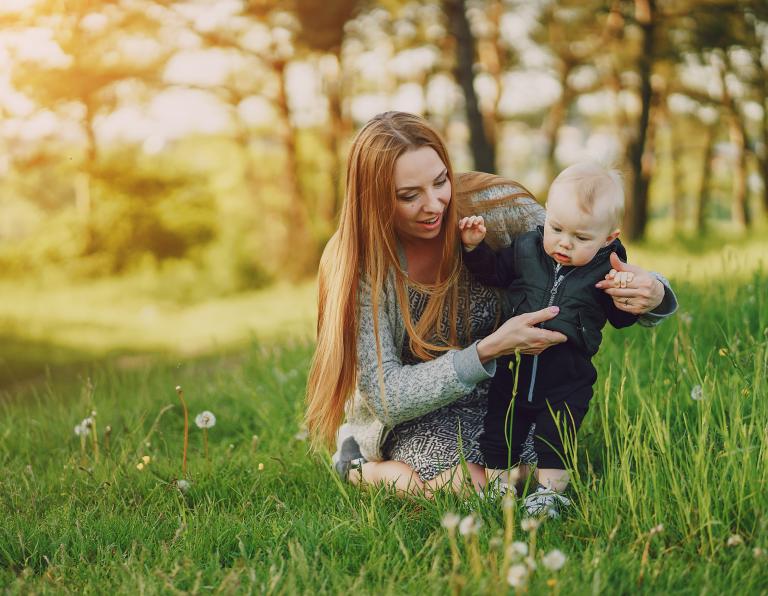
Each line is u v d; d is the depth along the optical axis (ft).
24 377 30.86
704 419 7.57
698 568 6.52
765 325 11.23
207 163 81.87
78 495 9.73
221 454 11.22
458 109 73.46
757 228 47.29
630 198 58.59
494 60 68.80
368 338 8.91
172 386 16.75
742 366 9.34
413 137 8.25
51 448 12.76
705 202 86.43
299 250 67.62
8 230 85.81
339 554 7.55
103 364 31.73
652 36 50.80
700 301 13.50
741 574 6.42
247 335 34.78
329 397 9.08
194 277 74.23
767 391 8.22
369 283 8.88
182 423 13.78
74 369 31.91
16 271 80.69
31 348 39.68
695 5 48.11
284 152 67.36
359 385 9.04
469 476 8.10
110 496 9.37
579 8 58.80
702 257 31.37
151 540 8.05
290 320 38.96
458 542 7.34
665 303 8.49
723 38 48.11
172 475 10.02
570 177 8.16
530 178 91.50
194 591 6.60
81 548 7.91
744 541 6.95
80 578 7.43
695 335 11.24
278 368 15.67
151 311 55.67
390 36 63.87
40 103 40.22
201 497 9.45
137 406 14.53
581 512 7.67
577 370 8.39
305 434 10.71
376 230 8.54
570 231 8.06
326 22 54.08
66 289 73.56
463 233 8.61
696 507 7.25
